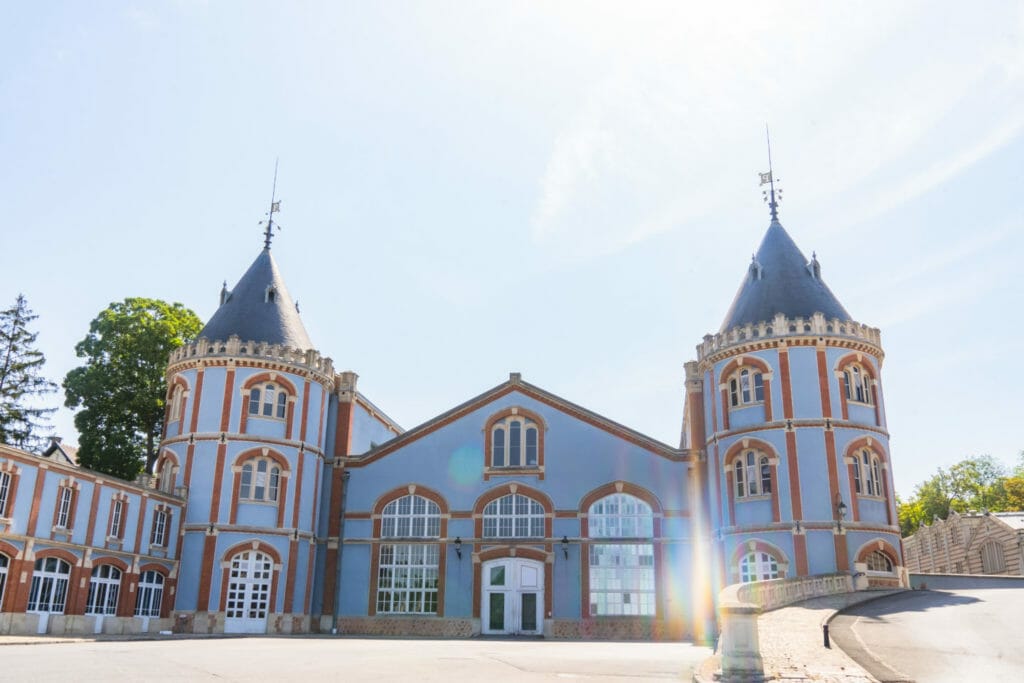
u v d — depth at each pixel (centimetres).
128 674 1600
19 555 3067
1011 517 6731
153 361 5006
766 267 4128
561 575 4016
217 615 3797
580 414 4262
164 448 4169
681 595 3912
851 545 3516
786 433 3672
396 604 4116
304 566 4112
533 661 2042
